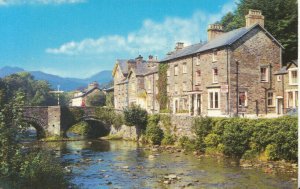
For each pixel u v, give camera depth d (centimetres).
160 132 5259
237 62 4966
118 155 4466
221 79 5031
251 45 5066
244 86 5000
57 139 6438
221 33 5953
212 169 3347
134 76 7725
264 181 2794
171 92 6253
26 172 2070
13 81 14162
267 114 5044
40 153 2420
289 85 4906
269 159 3478
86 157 4350
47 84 16388
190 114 5344
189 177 3042
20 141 2111
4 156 2012
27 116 6384
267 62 5156
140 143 5600
